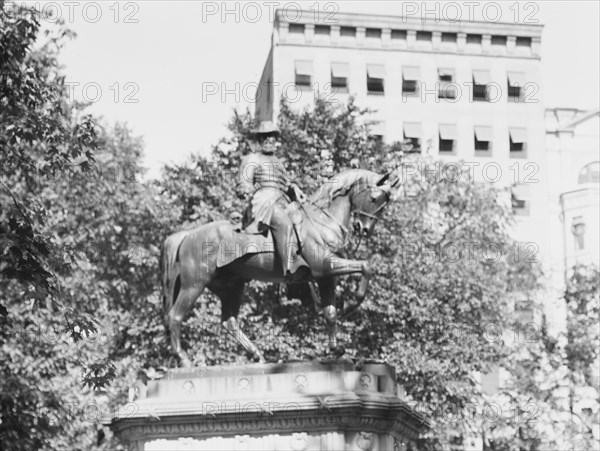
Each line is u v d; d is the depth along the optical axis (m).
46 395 28.41
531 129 74.19
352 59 73.12
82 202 36.34
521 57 74.81
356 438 20.84
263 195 22.36
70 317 25.09
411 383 36.78
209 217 36.38
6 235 20.72
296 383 21.23
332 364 21.36
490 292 38.91
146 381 22.31
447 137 73.38
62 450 29.80
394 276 36.94
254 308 35.16
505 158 73.75
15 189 28.05
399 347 36.16
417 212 39.62
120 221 37.84
